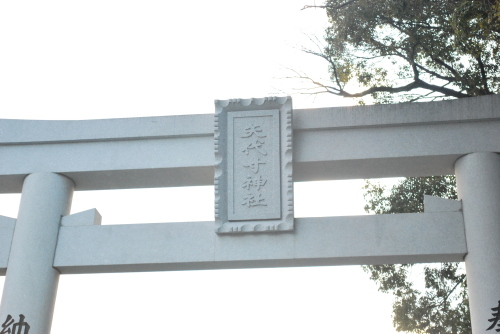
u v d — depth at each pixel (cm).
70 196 859
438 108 812
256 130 811
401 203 1157
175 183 873
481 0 820
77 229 812
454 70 1022
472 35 872
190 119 849
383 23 975
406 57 1020
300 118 829
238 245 775
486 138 793
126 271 812
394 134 815
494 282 710
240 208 781
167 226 799
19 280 773
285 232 775
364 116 821
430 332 1111
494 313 697
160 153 841
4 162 854
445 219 765
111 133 854
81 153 854
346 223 774
